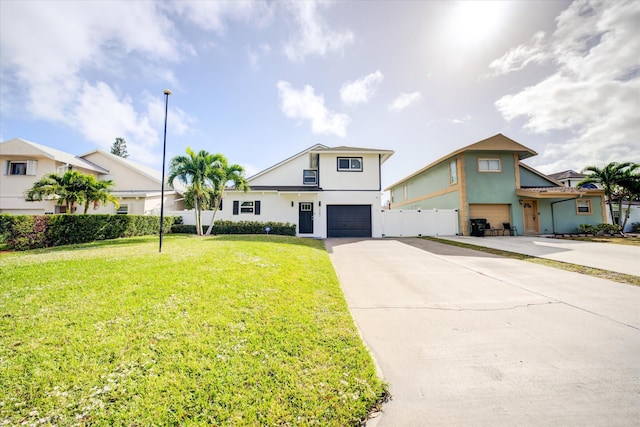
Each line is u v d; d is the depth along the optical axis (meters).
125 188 20.38
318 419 2.17
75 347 2.89
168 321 3.53
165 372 2.59
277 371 2.70
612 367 2.91
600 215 17.69
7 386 2.32
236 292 4.67
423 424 2.15
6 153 16.95
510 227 16.91
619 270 7.10
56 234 10.28
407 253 10.27
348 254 10.11
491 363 3.01
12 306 3.81
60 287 4.56
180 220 17.34
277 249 8.86
